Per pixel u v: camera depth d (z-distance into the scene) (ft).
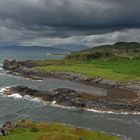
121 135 229.25
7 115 285.84
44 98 360.07
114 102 334.24
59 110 312.29
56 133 172.04
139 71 579.07
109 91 429.79
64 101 340.59
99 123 264.52
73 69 616.39
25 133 182.60
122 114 301.63
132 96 388.16
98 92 417.69
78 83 515.91
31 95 376.68
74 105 328.90
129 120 277.64
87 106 323.37
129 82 483.92
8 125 217.97
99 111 311.47
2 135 183.52
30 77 577.43
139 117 290.97
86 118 281.54
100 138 195.00
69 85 487.20
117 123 265.34
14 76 595.47
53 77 577.43
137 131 241.35
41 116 286.05
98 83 502.38
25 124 212.64
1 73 643.86
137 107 318.86
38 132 187.42
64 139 165.89
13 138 168.14
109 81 494.59
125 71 579.48
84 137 192.54
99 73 556.92
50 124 211.82
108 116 291.58
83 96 356.79
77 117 285.02
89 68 629.10
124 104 324.60
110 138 197.16
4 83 498.69
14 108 315.78
